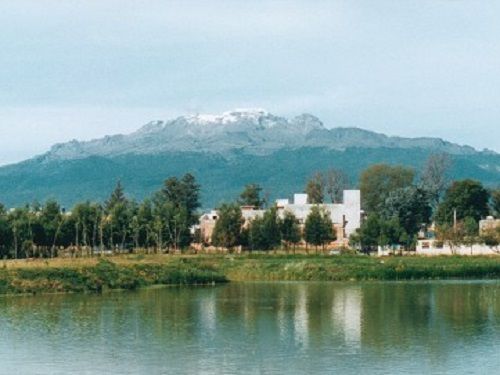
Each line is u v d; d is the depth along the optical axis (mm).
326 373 108125
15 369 111938
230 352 121875
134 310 166625
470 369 110062
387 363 113938
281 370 109938
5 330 141625
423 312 162375
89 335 136375
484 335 135125
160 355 119938
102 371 110125
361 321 150875
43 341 131125
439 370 109625
